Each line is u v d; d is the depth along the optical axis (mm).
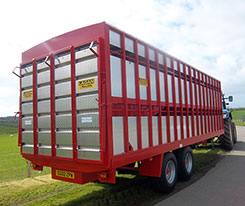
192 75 7121
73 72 3879
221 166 7727
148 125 4594
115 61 3756
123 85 3893
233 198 4695
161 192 5055
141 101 4383
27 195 5172
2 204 4656
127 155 3836
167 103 5359
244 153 10320
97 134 3471
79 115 3746
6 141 20688
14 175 7355
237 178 6215
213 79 9344
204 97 8086
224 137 11094
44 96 4434
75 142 3785
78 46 3850
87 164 3686
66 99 3980
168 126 5336
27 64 4949
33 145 4641
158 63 5105
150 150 4527
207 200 4613
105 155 3430
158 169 4812
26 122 4895
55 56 4254
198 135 7195
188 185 5727
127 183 5953
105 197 4848
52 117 4195
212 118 8945
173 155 5484
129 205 4402
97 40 3545
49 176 7055
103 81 3459
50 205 4453
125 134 3844
